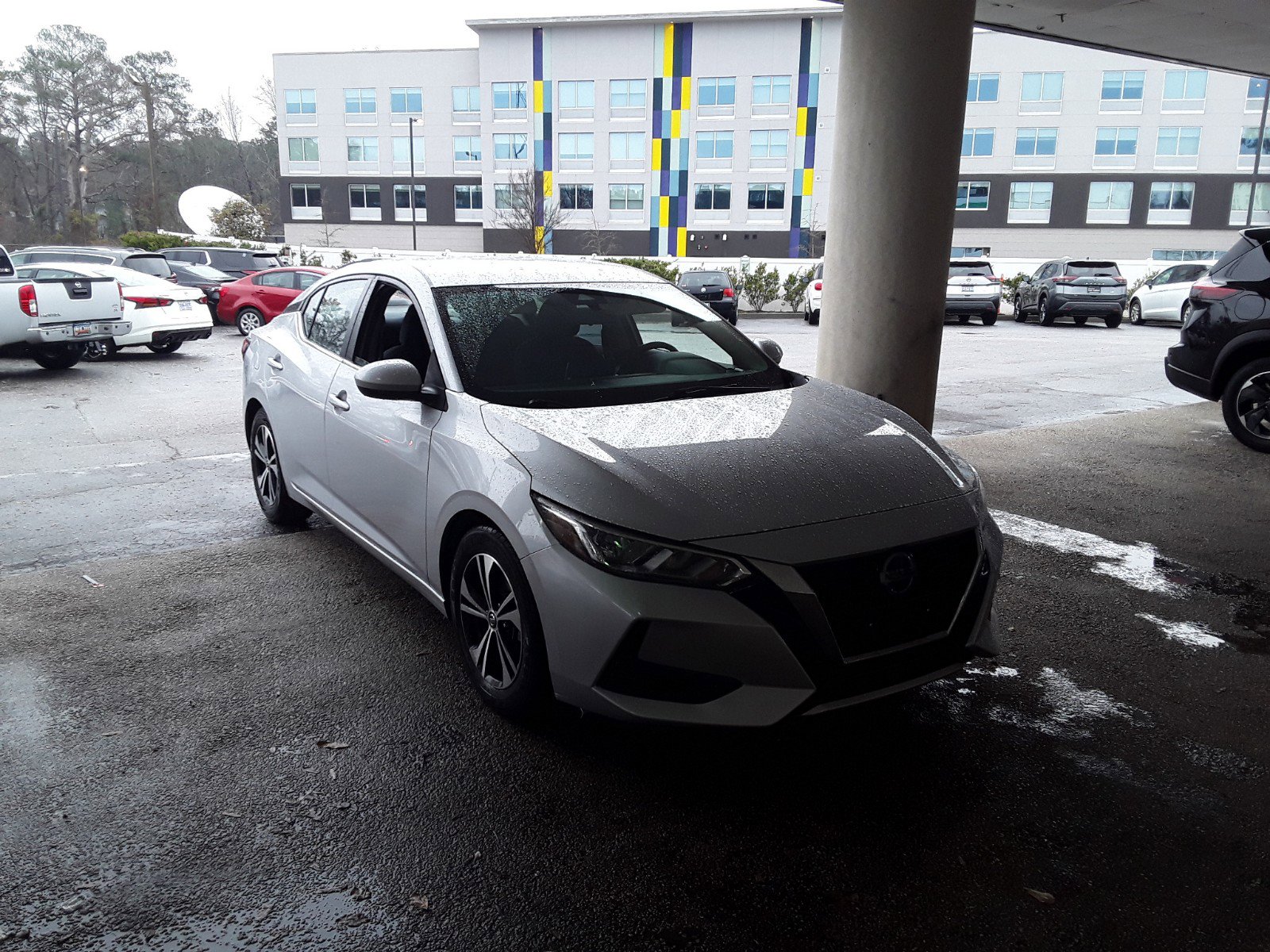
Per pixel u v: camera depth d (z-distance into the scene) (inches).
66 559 189.5
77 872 92.4
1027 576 185.2
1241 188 1982.0
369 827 100.7
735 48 2034.9
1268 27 403.2
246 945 83.0
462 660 130.8
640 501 103.6
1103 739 122.4
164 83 3240.7
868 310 248.4
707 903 89.8
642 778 111.2
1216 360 306.2
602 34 2076.8
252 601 165.6
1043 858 97.4
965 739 122.1
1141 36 422.3
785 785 110.5
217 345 653.9
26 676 135.8
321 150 2338.8
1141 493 249.8
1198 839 101.0
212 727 121.6
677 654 99.1
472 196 2306.8
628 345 147.9
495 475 116.0
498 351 137.9
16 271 525.7
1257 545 206.5
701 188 2118.6
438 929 85.6
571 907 88.9
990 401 419.8
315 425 171.6
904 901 90.4
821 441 121.6
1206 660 147.7
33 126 3058.6
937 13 228.1
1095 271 904.3
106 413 371.6
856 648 102.5
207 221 2106.3
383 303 160.7
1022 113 2026.3
